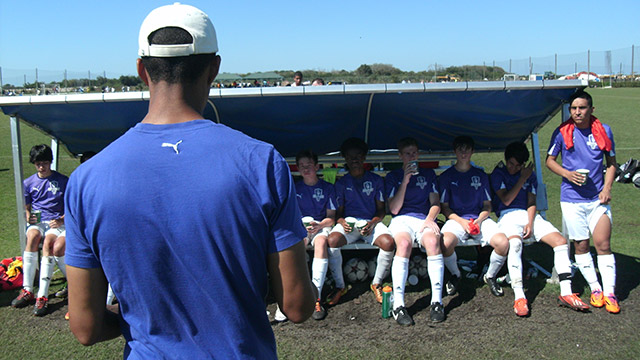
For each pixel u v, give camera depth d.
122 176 1.13
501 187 4.50
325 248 4.04
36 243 4.22
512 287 3.96
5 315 3.96
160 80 1.23
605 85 49.59
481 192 4.49
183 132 1.19
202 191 1.12
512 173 4.53
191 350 1.18
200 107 1.28
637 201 7.13
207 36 1.25
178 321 1.18
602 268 3.91
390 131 5.31
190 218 1.12
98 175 1.15
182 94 1.24
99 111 4.41
